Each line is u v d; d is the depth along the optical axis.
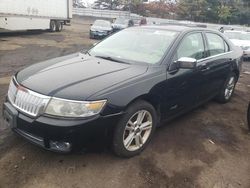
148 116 4.10
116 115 3.56
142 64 4.32
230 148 4.56
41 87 3.54
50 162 3.76
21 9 20.45
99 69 4.06
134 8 56.31
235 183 3.72
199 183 3.64
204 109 6.09
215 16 47.84
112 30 23.94
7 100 3.91
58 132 3.32
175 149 4.34
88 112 3.37
